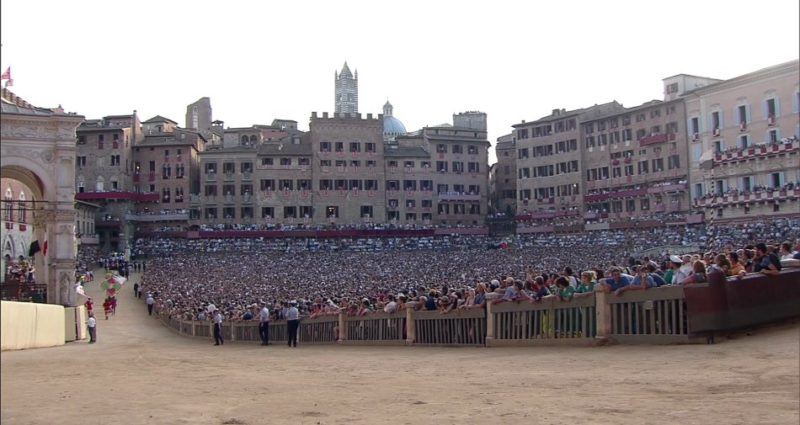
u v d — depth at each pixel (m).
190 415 11.84
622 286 21.34
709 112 109.94
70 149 47.72
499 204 161.12
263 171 136.75
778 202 96.31
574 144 133.75
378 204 140.75
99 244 128.50
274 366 21.72
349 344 35.06
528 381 14.91
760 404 11.12
